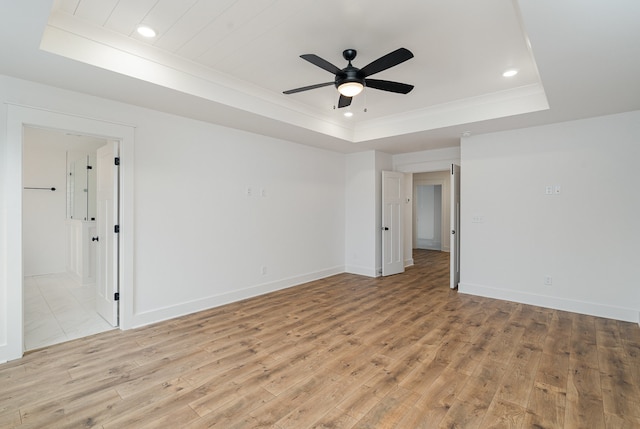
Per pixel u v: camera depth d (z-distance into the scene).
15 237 2.66
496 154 4.49
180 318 3.68
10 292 2.64
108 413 1.99
